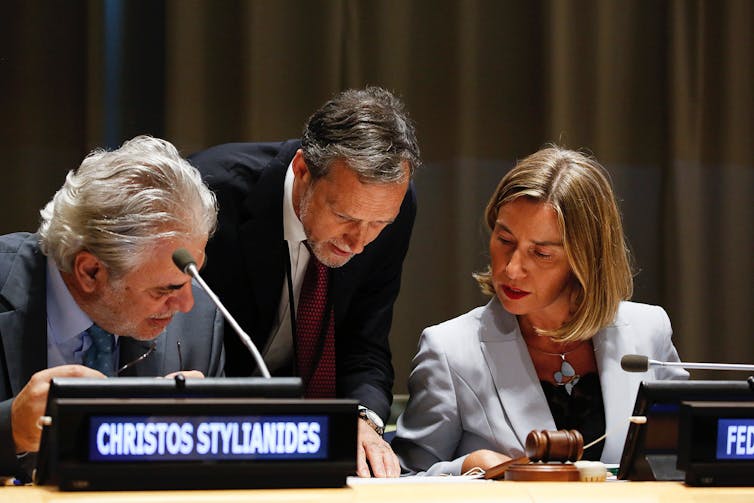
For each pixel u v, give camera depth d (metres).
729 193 6.36
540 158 3.84
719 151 6.37
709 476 2.46
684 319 6.20
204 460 2.19
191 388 2.28
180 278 2.95
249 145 4.13
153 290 2.96
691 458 2.45
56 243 2.99
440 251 6.09
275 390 2.32
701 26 6.32
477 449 3.78
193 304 3.23
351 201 3.47
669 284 6.26
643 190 6.35
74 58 5.70
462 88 6.04
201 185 3.06
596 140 6.19
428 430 3.79
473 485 2.38
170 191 2.95
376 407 3.99
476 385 3.81
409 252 6.08
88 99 5.60
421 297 6.08
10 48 5.65
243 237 3.94
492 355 3.86
